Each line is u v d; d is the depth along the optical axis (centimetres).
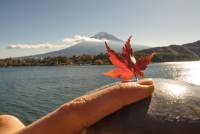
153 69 16650
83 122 142
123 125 150
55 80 11125
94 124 153
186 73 12656
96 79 10881
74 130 141
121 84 152
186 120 147
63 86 8588
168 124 146
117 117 153
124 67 169
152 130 146
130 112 153
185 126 146
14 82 11062
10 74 17750
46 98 6303
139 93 150
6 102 5950
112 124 151
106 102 144
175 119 148
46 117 143
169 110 152
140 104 156
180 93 164
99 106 144
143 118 150
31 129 139
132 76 169
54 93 7069
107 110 144
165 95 161
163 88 167
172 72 13362
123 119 151
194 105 154
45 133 138
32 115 4553
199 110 151
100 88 171
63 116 141
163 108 153
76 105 143
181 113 150
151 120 149
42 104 5522
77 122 141
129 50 172
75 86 8456
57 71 19562
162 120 148
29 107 5250
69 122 140
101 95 146
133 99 150
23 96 6806
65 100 5906
